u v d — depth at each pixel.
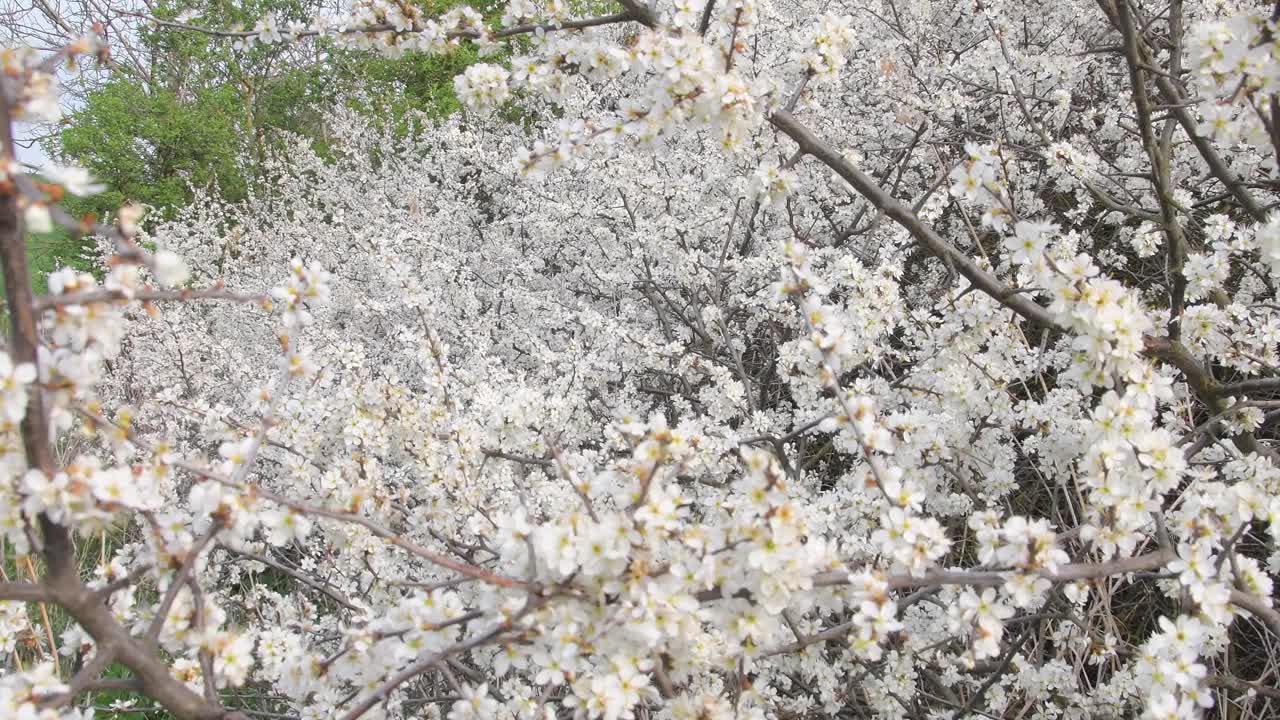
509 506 3.10
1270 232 2.20
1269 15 2.12
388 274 3.67
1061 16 5.43
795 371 3.61
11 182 1.32
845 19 2.69
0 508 1.56
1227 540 2.06
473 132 7.39
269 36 2.87
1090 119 5.00
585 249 5.63
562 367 4.14
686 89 2.34
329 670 2.06
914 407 3.10
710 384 4.54
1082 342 2.04
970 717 2.90
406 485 3.39
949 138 5.07
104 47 1.55
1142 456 2.00
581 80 5.59
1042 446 2.96
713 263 4.56
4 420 1.52
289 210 9.63
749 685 2.23
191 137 12.43
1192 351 3.01
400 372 4.93
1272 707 3.02
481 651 2.77
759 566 1.73
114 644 1.61
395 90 10.21
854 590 1.87
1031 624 2.96
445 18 2.82
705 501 2.61
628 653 1.82
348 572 3.10
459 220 6.59
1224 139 2.26
